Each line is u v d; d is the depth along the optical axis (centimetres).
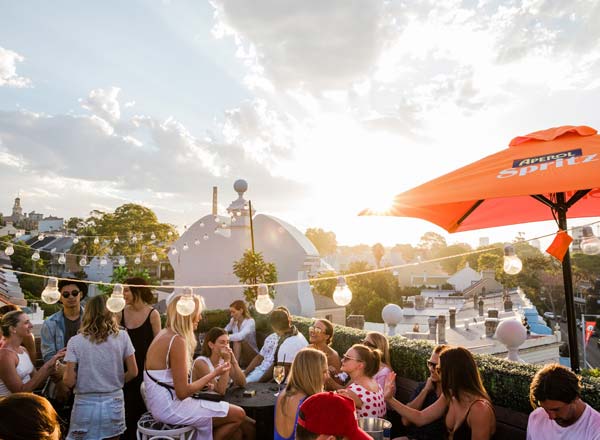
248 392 493
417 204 324
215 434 425
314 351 345
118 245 4928
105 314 401
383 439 325
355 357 408
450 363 359
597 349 4925
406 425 416
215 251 1583
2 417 167
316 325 553
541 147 370
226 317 953
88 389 392
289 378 345
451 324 2072
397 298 4384
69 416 467
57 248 5834
